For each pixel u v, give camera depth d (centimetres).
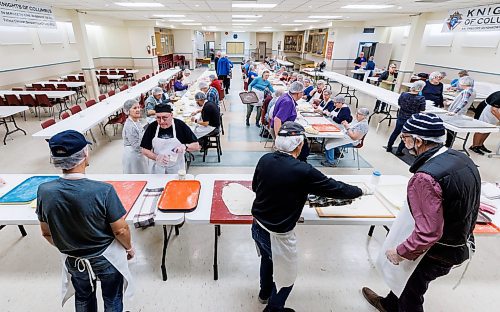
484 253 251
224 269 226
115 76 982
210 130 415
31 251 241
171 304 195
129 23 1226
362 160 457
